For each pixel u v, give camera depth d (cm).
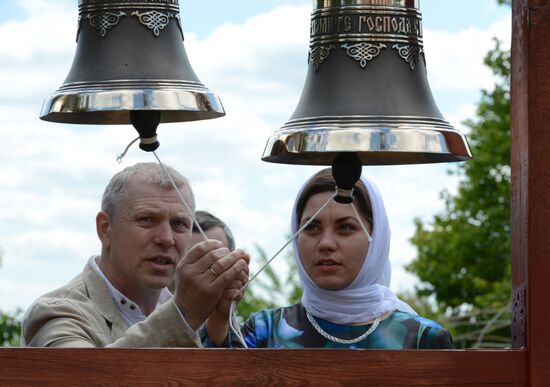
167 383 505
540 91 518
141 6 558
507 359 514
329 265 645
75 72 559
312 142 530
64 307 598
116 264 627
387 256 658
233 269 536
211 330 570
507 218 2753
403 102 543
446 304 2752
